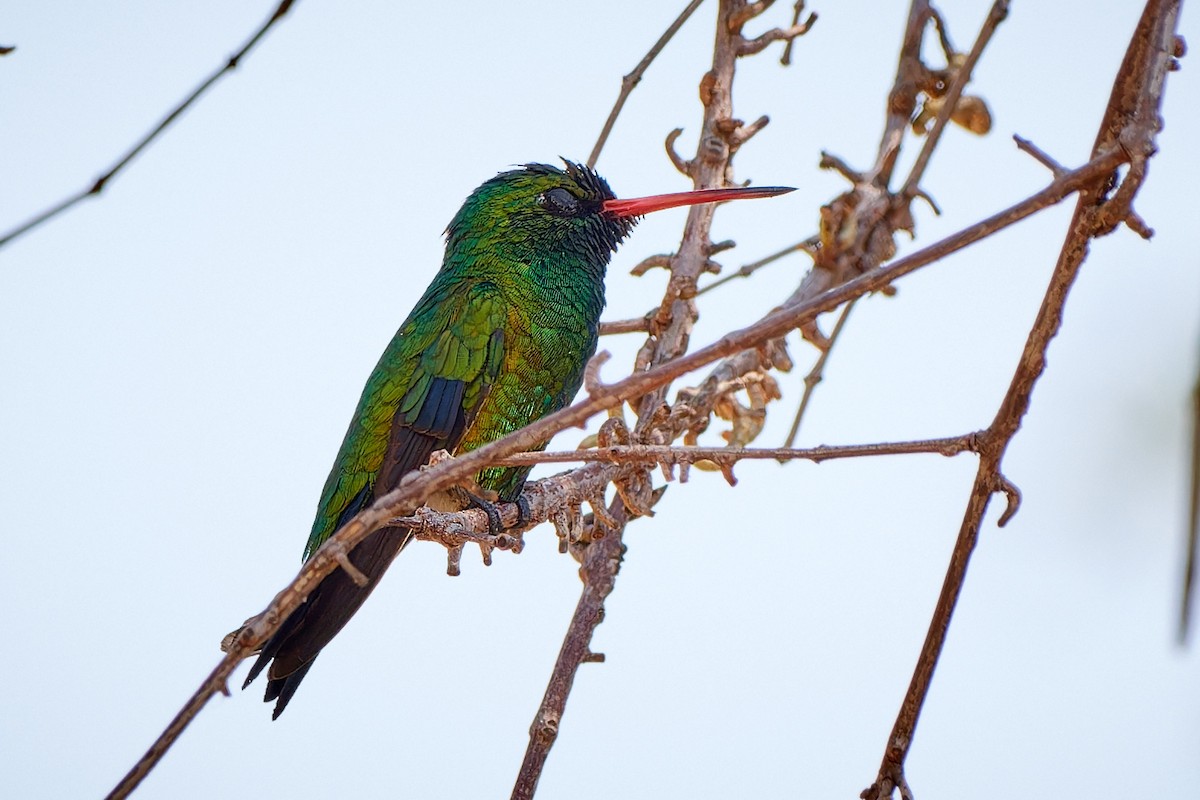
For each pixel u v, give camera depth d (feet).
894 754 21.83
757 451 20.25
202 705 16.93
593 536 29.68
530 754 27.30
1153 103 18.25
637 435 29.19
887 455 20.36
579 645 28.60
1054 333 19.35
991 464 20.16
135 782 16.60
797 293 31.50
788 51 32.96
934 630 21.35
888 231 31.68
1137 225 18.34
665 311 31.89
